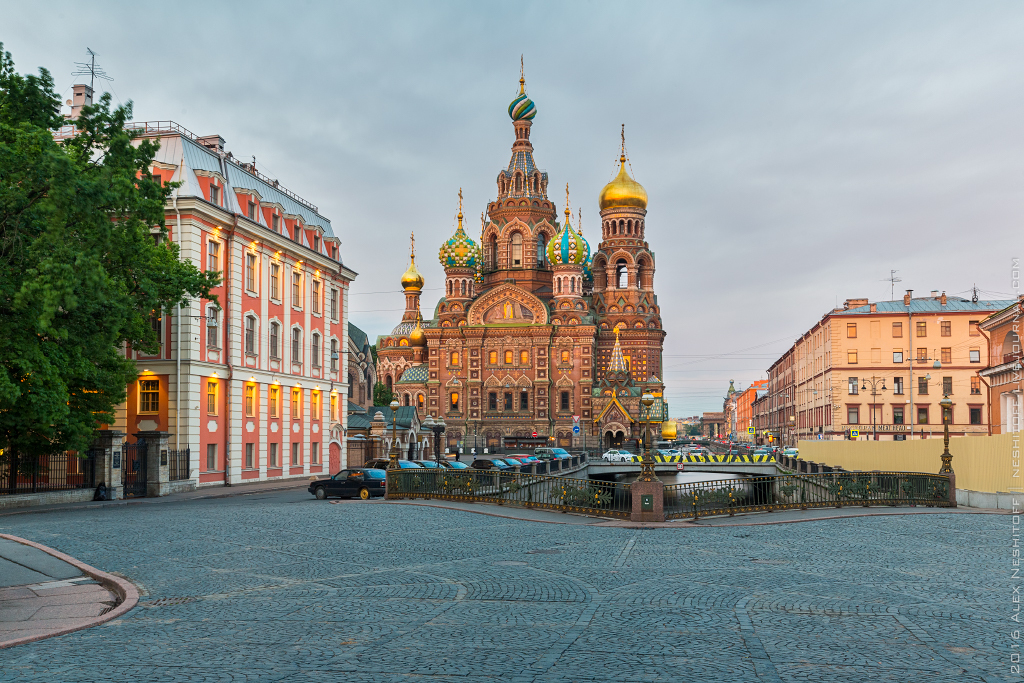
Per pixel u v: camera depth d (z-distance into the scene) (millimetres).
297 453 63375
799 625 13141
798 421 143000
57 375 33656
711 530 27422
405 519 30000
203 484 51031
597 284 141500
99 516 31281
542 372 128875
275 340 60500
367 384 137625
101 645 12203
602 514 31797
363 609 14570
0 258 25516
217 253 53406
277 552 21609
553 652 11516
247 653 11594
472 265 137500
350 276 73500
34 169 23250
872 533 25891
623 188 140625
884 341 105438
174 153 51125
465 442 128125
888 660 11039
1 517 32500
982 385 102312
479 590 16328
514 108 147750
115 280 28562
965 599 15188
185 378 49906
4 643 12172
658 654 11391
